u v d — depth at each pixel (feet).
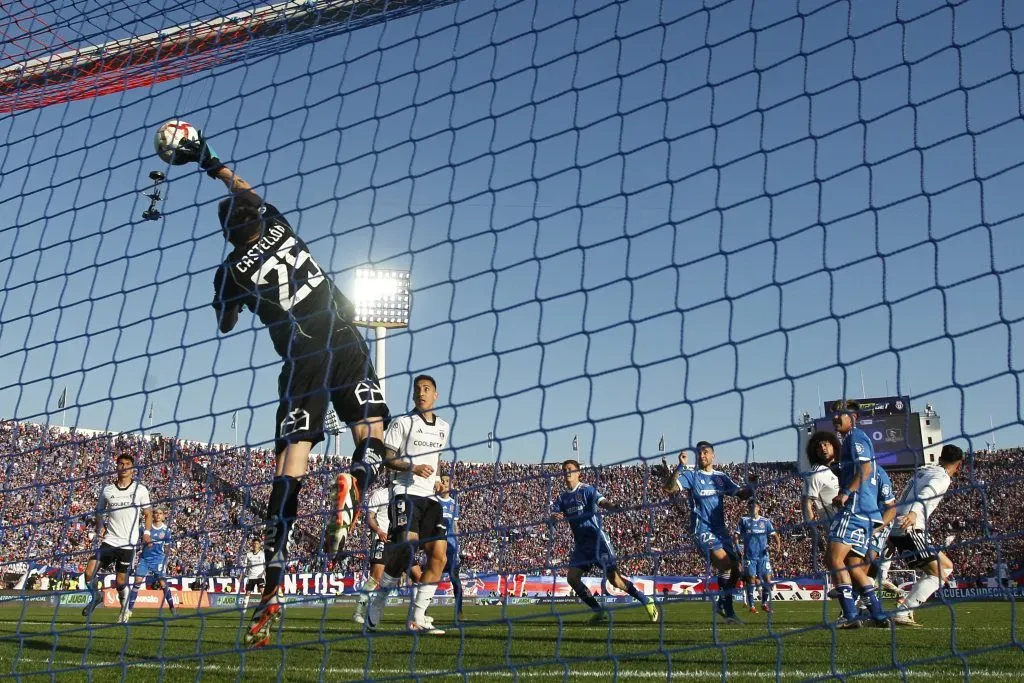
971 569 70.85
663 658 17.90
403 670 15.83
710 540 29.78
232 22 19.89
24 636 16.01
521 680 14.73
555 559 67.26
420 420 22.35
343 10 19.26
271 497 16.29
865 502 23.41
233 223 17.54
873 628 25.40
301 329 17.35
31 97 21.03
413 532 22.66
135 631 25.85
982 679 14.58
